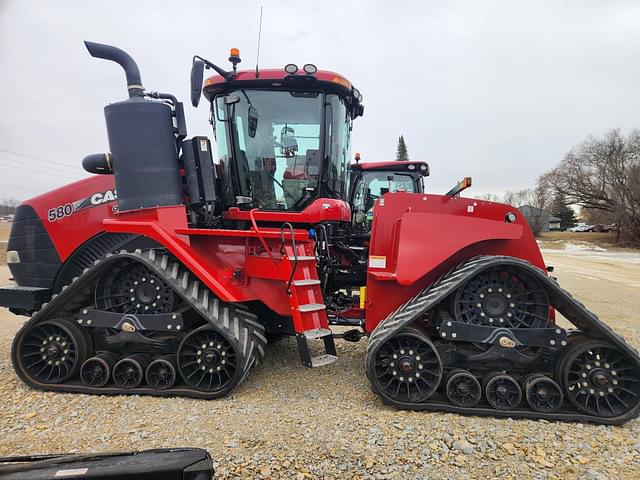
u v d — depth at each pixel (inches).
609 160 1498.5
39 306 159.3
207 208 157.6
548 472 97.0
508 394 125.4
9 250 169.3
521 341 125.9
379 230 147.6
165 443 106.5
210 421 119.0
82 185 164.1
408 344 130.5
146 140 144.9
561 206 1991.9
